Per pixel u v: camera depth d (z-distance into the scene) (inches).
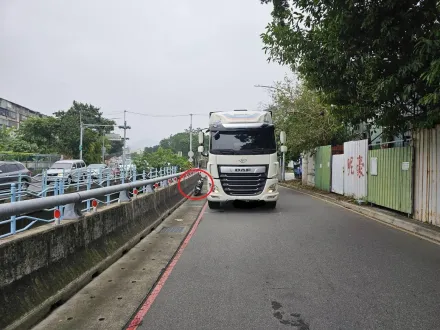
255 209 565.9
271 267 252.2
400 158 455.8
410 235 361.1
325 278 228.1
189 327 162.4
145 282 223.5
